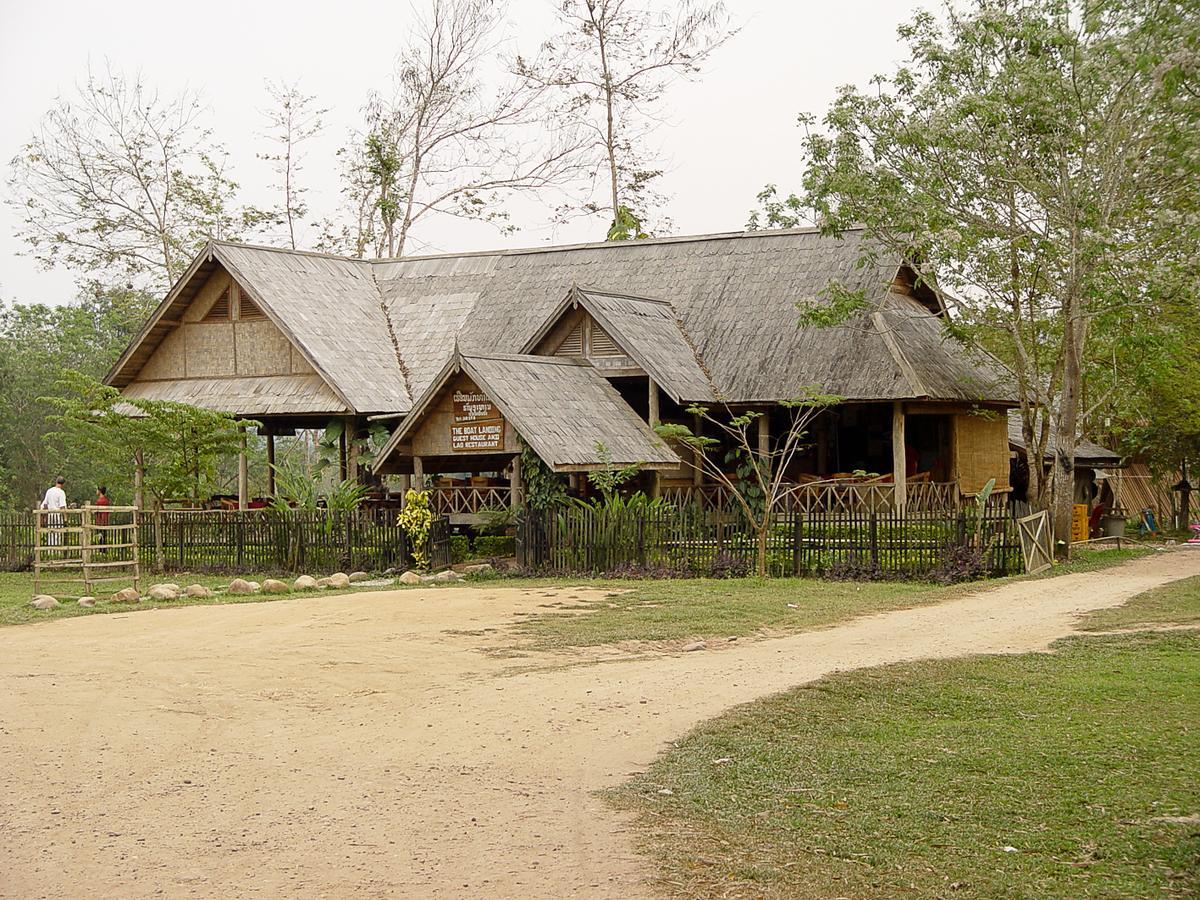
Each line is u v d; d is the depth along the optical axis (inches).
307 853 318.0
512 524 1101.1
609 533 989.2
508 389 1048.8
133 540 928.3
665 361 1173.7
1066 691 511.8
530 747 426.6
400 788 377.1
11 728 459.2
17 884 297.1
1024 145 1008.2
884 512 1030.4
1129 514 1740.9
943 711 483.8
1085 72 876.0
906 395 1110.4
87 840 329.4
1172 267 920.3
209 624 742.5
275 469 1321.4
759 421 1194.6
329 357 1288.1
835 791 375.9
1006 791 374.6
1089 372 1197.7
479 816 348.5
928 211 1031.0
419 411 1077.1
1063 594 826.2
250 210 2018.9
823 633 679.7
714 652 622.5
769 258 1330.0
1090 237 951.0
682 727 452.1
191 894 289.6
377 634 690.2
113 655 625.0
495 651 631.8
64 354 2119.8
